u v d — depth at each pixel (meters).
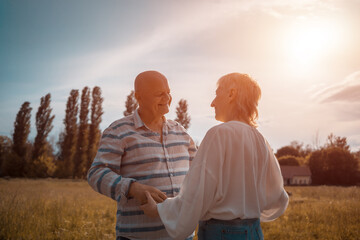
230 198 1.60
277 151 73.50
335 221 5.80
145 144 2.12
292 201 9.90
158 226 2.03
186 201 1.57
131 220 2.03
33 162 47.19
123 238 2.04
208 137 1.66
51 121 51.75
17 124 50.44
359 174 43.41
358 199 10.45
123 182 1.86
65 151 52.06
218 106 1.87
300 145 74.69
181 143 2.34
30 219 5.28
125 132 2.11
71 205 7.59
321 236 4.91
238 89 1.79
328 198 12.27
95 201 10.25
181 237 1.58
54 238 4.76
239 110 1.78
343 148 46.59
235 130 1.67
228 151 1.62
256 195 1.63
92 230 5.26
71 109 52.88
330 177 44.53
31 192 10.95
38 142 50.81
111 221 6.25
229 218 1.57
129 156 2.10
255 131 1.77
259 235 1.67
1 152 50.62
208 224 1.65
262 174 1.72
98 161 2.03
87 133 52.12
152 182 2.08
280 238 4.84
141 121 2.16
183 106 51.50
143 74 2.19
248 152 1.66
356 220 5.97
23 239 4.39
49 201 8.45
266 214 2.01
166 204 1.68
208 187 1.56
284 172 46.38
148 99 2.14
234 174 1.62
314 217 6.26
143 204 1.83
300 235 4.93
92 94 53.41
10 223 4.82
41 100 51.62
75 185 24.50
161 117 2.33
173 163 2.23
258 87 1.84
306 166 48.09
